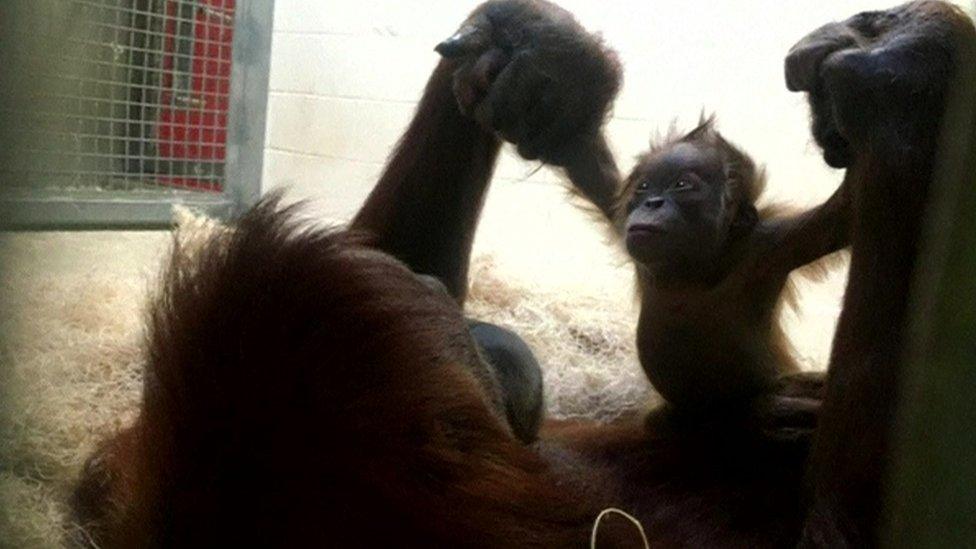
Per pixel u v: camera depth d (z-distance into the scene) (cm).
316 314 134
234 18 524
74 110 432
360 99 540
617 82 289
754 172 263
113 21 462
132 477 142
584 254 470
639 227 241
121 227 450
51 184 412
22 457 242
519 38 273
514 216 493
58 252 389
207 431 128
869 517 176
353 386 132
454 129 283
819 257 232
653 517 209
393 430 133
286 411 128
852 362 185
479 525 136
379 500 129
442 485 136
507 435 157
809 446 225
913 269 178
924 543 96
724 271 246
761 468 235
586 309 388
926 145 182
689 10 476
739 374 255
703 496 222
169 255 165
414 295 148
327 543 126
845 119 191
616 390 317
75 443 254
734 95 468
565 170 294
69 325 320
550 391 312
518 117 273
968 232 92
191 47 505
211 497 126
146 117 490
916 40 188
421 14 529
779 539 207
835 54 192
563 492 160
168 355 134
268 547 125
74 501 205
